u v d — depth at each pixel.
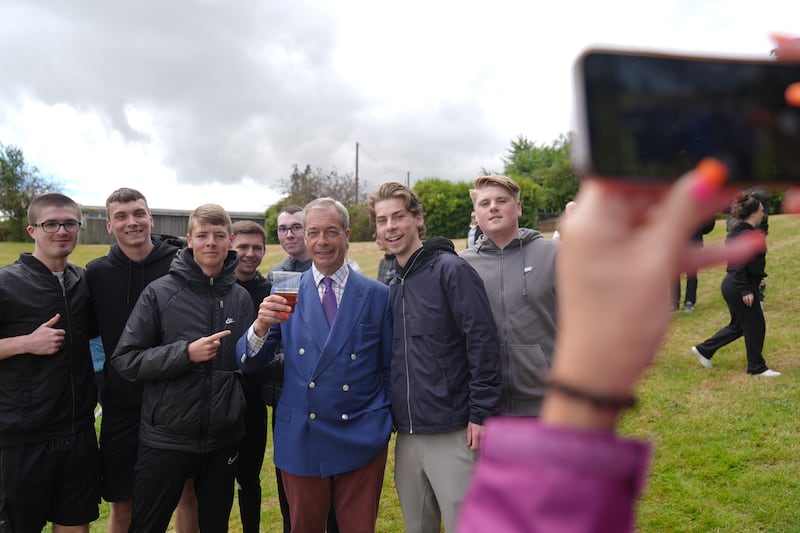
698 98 0.42
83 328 3.09
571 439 0.41
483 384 2.56
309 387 2.76
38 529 2.92
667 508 3.37
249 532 3.47
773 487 3.44
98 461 3.12
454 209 24.86
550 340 2.78
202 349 2.74
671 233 0.38
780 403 4.55
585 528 0.40
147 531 2.79
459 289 2.63
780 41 0.44
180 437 2.79
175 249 3.49
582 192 0.43
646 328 0.39
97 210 27.86
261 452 3.49
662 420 4.48
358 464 2.72
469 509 0.46
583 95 0.41
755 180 0.41
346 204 30.03
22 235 31.56
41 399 2.85
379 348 2.93
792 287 7.66
